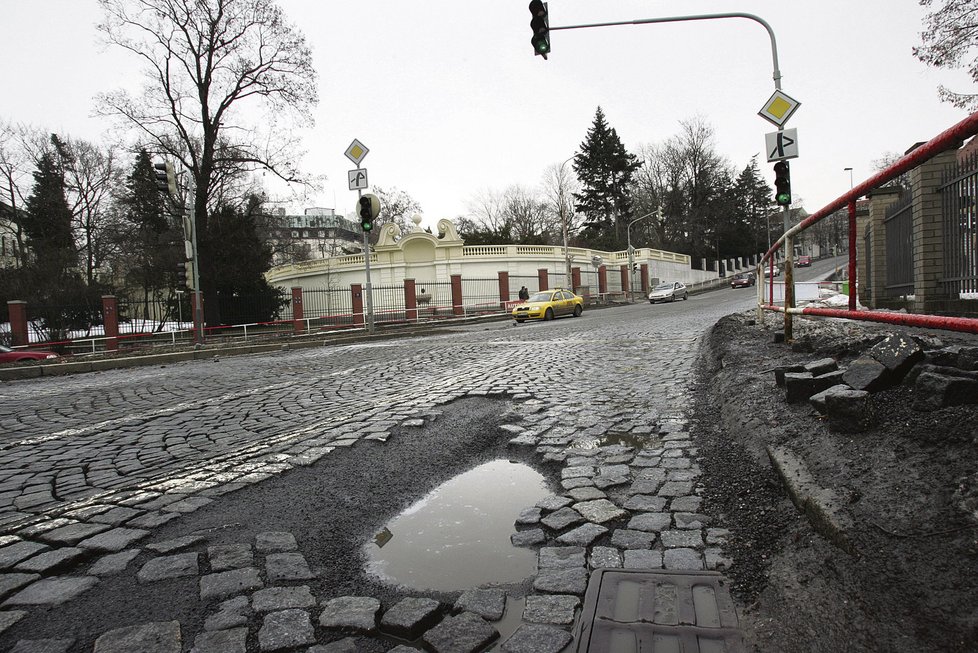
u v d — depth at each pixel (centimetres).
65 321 2397
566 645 199
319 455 441
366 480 388
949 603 164
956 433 238
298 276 4372
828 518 223
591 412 536
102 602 238
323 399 687
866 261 1208
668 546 264
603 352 984
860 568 194
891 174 312
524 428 499
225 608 231
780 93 1178
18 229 3434
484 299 3762
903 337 322
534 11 1247
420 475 402
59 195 3369
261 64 2698
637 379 690
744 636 193
